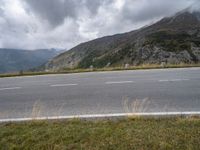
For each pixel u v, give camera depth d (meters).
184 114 5.62
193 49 93.31
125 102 7.18
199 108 6.24
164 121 4.95
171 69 17.80
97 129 4.57
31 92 9.84
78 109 6.64
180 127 4.48
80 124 5.02
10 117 6.20
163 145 3.71
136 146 3.76
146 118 5.28
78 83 11.86
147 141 3.89
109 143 3.91
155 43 105.81
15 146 3.94
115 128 4.61
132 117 5.31
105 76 14.58
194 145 3.67
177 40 104.75
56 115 6.12
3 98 8.88
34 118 5.68
